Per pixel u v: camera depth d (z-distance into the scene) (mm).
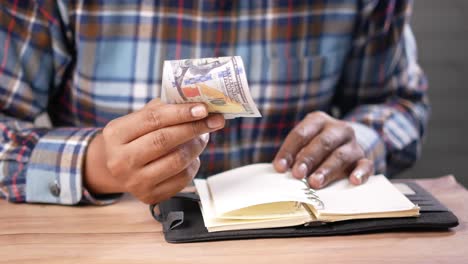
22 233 885
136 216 965
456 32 2344
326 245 840
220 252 815
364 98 1585
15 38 1271
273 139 1471
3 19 1247
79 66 1354
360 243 847
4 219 948
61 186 1015
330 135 1063
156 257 800
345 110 1637
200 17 1366
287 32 1416
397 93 1549
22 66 1290
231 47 1403
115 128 922
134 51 1356
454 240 860
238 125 1425
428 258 800
